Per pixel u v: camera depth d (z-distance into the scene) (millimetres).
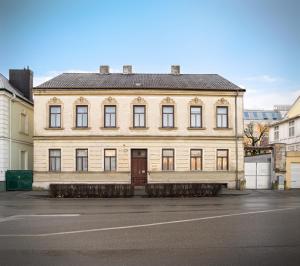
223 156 36188
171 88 35938
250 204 23328
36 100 35781
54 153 35656
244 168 37188
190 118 36156
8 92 35125
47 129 35562
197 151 36062
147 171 35562
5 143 34875
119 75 40062
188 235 12562
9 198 28469
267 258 9477
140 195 30141
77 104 35781
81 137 35500
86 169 35531
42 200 26703
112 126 35781
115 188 29094
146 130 35812
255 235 12516
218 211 19391
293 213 18438
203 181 35688
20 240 11812
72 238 12117
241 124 36344
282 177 36719
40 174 35281
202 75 41000
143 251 10258
